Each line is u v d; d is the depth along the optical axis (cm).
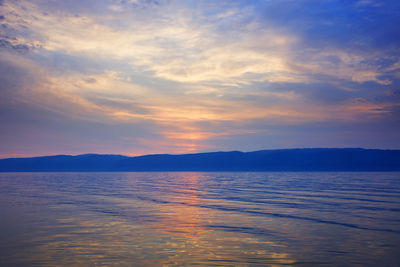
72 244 1194
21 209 2172
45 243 1211
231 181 6606
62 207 2284
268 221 1689
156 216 1869
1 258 1015
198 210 2116
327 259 1008
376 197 2920
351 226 1541
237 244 1202
